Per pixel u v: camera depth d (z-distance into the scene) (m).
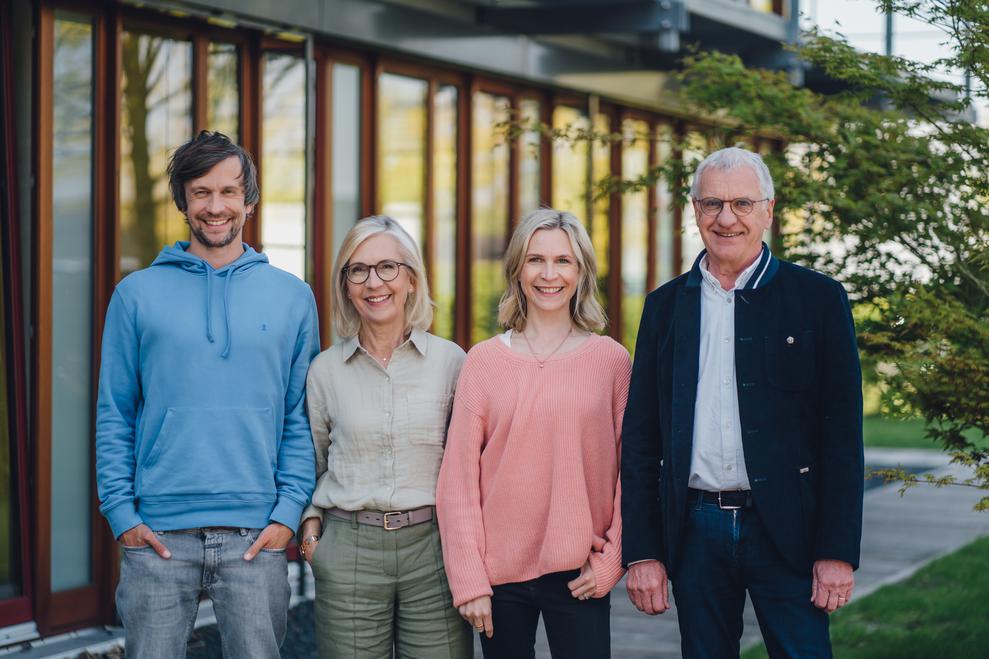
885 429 15.77
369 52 7.25
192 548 3.38
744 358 3.28
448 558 3.38
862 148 5.20
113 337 3.41
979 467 4.45
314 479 3.56
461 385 3.47
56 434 5.61
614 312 9.88
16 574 5.50
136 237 5.91
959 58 4.79
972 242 4.79
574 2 7.50
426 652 3.47
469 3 7.72
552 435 3.38
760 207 3.33
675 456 3.32
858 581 7.12
